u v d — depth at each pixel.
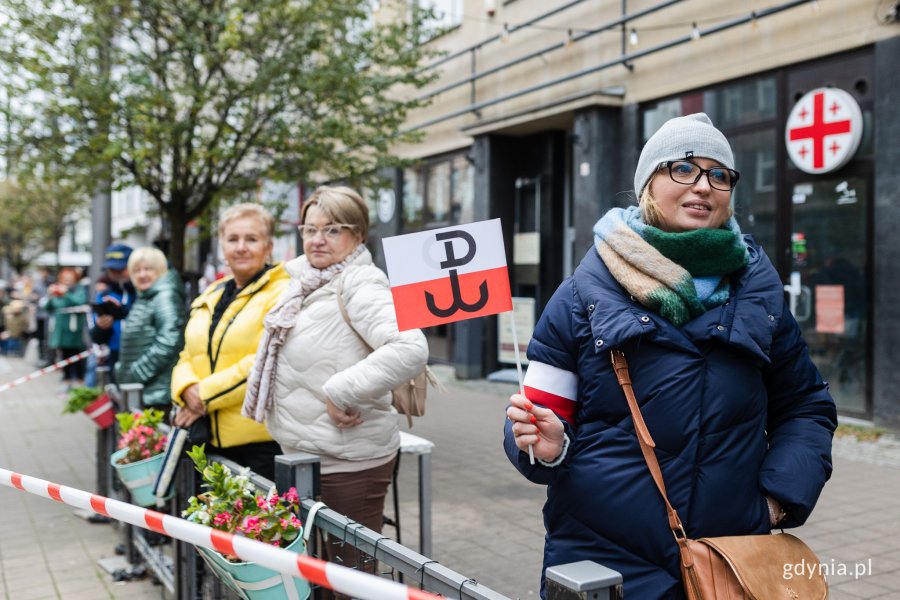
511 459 1.95
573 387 1.95
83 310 12.93
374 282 3.09
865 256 7.61
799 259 8.20
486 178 12.20
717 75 8.84
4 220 25.59
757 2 8.39
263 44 7.71
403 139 9.00
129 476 4.05
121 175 7.90
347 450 3.09
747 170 8.70
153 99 7.27
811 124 7.88
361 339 3.10
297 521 2.46
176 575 3.57
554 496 1.94
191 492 3.62
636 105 9.88
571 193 11.81
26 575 4.54
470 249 2.31
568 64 10.87
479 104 12.05
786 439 1.94
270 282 3.78
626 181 10.04
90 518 5.57
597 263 1.96
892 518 5.02
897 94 7.20
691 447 1.79
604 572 1.54
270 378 3.15
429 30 8.84
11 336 19.78
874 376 7.50
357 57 8.04
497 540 4.90
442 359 14.05
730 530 1.80
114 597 4.20
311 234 3.18
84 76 7.25
